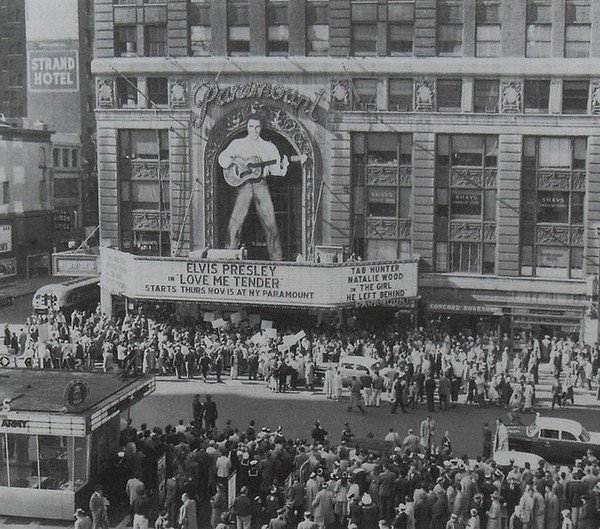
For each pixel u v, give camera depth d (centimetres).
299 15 5203
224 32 5309
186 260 4931
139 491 2669
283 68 5222
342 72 5166
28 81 9244
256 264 4828
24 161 7662
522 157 5062
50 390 2962
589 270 5050
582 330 5081
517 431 3275
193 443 3022
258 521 2712
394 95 5181
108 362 4412
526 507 2492
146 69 5409
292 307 4844
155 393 4188
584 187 5019
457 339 4941
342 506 2655
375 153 5247
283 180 5397
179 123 5422
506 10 4981
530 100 5022
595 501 2541
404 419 3803
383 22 5125
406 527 2423
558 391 4000
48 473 2758
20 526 2697
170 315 5328
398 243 5297
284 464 2833
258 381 4450
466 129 5081
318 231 5359
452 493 2538
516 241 5109
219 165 5441
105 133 5541
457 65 5034
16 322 5972
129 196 5622
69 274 5716
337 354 4469
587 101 4953
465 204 5184
